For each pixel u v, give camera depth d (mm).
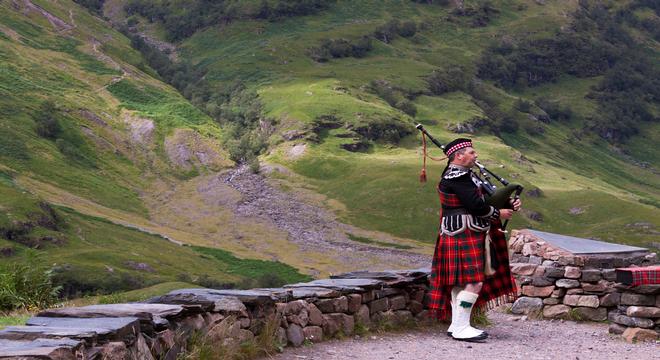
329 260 134500
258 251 139000
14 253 111625
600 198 168250
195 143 198000
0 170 150750
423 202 159125
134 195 168875
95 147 184125
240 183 180375
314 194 171625
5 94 187750
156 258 122062
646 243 148375
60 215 132125
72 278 103312
